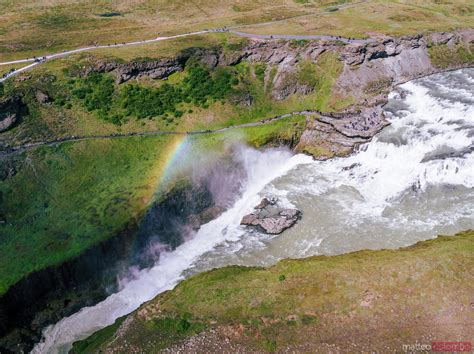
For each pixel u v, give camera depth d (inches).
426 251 2386.8
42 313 2544.3
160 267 2881.4
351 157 3641.7
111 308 2632.9
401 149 3469.5
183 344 2075.5
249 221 3112.7
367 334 2000.5
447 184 3149.6
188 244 3053.6
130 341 2139.5
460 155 3211.1
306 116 4052.7
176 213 3144.7
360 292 2167.8
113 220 2923.2
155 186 3208.7
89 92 3890.3
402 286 2169.0
